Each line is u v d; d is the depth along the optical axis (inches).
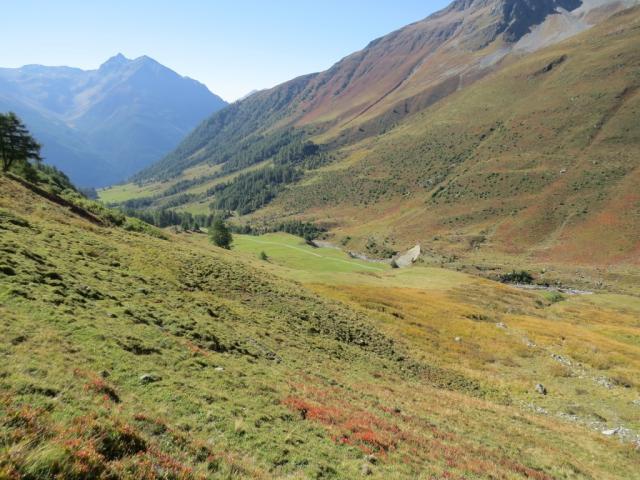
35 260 920.9
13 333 547.8
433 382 1364.4
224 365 776.3
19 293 701.9
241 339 1017.5
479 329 2180.1
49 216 1712.6
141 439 369.4
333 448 551.2
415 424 802.2
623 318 3314.5
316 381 906.1
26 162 2942.9
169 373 628.4
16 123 2721.5
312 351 1202.0
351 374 1112.2
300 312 1583.4
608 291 5871.1
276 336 1200.2
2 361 455.8
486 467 653.9
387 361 1409.9
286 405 659.4
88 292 871.1
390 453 587.8
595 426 1202.0
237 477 386.9
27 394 386.9
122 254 1444.4
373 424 698.2
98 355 588.7
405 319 2137.1
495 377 1572.3
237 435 498.9
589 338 2268.7
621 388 1567.4
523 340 2110.0
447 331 2097.7
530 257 7711.6
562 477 745.0
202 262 1801.2
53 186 2928.2
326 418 652.7
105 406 427.2
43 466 258.5
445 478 549.0
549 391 1477.6
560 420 1210.6
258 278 1895.9
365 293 2549.2
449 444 733.3
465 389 1385.3
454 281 3799.2
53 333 592.4
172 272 1478.8
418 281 3713.1
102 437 336.2
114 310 826.8
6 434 284.4
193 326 933.8
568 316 3184.1
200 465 384.2
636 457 954.1
